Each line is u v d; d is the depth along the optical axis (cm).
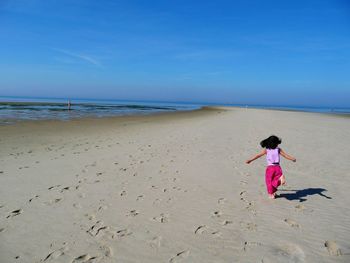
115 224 380
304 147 980
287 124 2019
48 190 520
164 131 1548
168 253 309
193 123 2169
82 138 1249
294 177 616
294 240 336
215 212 422
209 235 349
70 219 395
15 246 323
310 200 474
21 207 438
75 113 3147
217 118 2875
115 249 317
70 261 294
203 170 672
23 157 817
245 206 447
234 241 334
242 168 694
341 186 552
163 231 360
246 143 1082
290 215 411
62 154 866
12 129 1493
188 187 543
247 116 3244
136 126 1889
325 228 368
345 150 928
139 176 617
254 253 308
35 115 2583
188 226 374
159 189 530
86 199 474
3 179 588
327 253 308
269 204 455
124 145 1043
